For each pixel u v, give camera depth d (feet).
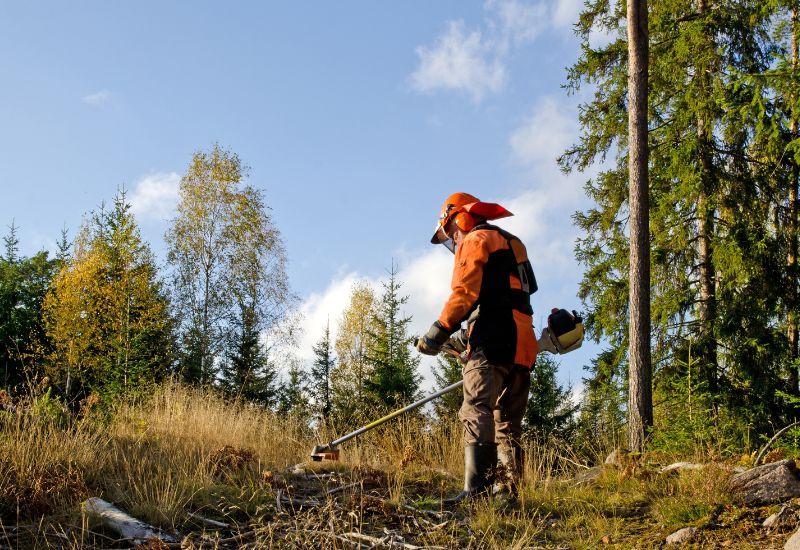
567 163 49.06
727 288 43.98
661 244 45.39
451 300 14.49
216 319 97.50
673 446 24.95
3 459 14.75
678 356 43.14
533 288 15.66
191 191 101.45
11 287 104.53
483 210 15.53
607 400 47.06
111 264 89.56
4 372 79.05
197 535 13.24
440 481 17.75
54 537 12.69
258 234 101.50
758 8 43.16
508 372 15.19
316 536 12.76
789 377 43.91
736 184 43.70
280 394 80.33
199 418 22.66
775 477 13.58
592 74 46.14
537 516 14.40
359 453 19.81
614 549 12.39
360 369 81.56
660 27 45.01
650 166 46.78
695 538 12.23
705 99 42.68
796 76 34.06
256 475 16.83
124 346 42.65
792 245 45.91
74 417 19.61
